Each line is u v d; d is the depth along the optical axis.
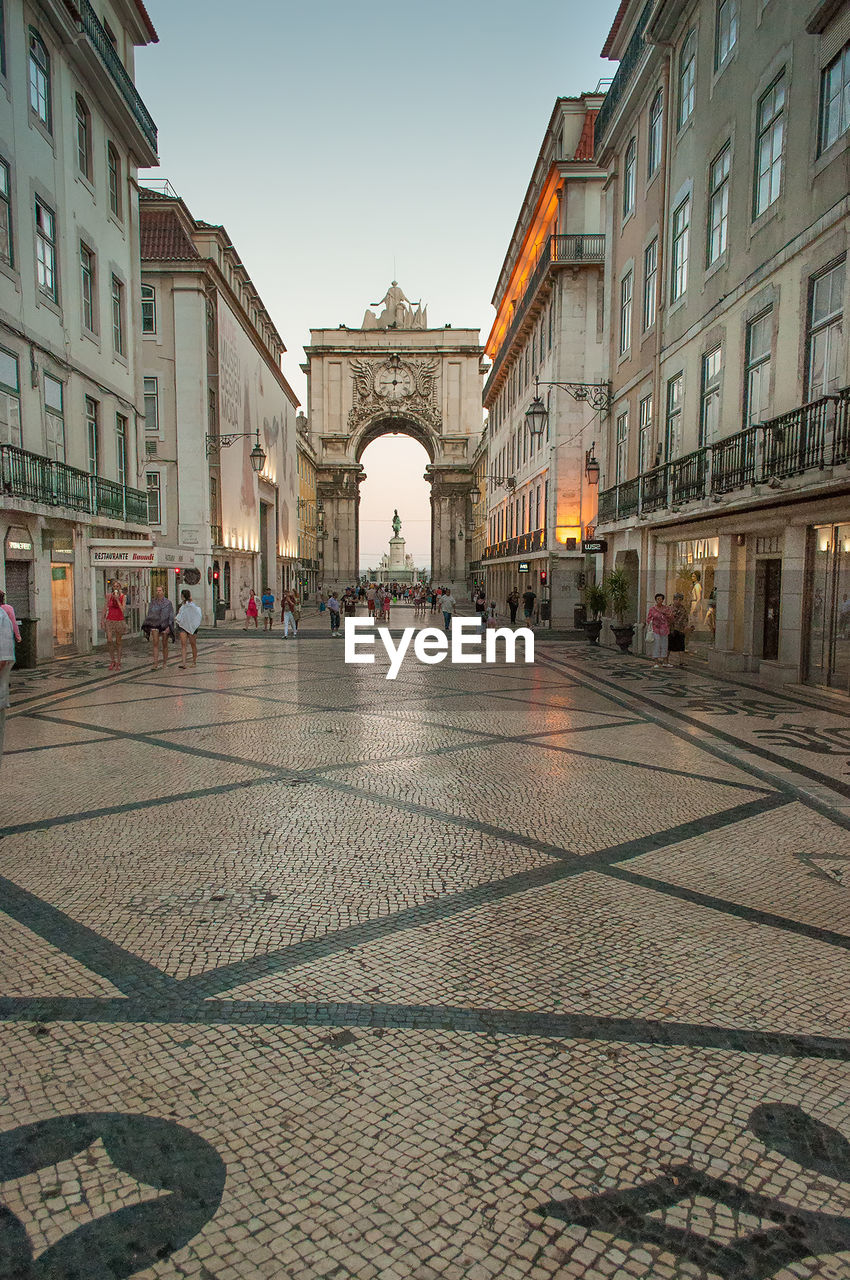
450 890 3.94
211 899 3.79
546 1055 2.58
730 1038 2.69
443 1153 2.14
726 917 3.65
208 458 28.83
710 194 13.16
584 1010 2.85
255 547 36.84
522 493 34.12
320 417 69.06
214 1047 2.61
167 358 27.94
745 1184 2.04
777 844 4.64
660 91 15.71
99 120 17.12
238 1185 2.02
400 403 68.81
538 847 4.57
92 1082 2.42
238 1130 2.22
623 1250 1.83
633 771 6.39
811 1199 2.00
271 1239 1.86
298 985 3.01
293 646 19.78
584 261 24.91
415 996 2.94
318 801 5.48
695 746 7.38
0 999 2.88
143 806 5.32
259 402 38.00
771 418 10.88
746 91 11.67
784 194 10.51
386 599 31.48
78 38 14.89
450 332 68.25
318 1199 1.98
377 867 4.24
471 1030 2.72
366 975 3.09
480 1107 2.32
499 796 5.63
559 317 25.67
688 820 5.09
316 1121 2.26
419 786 5.90
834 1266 1.80
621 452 18.78
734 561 13.02
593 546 19.70
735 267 12.09
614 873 4.18
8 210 12.89
